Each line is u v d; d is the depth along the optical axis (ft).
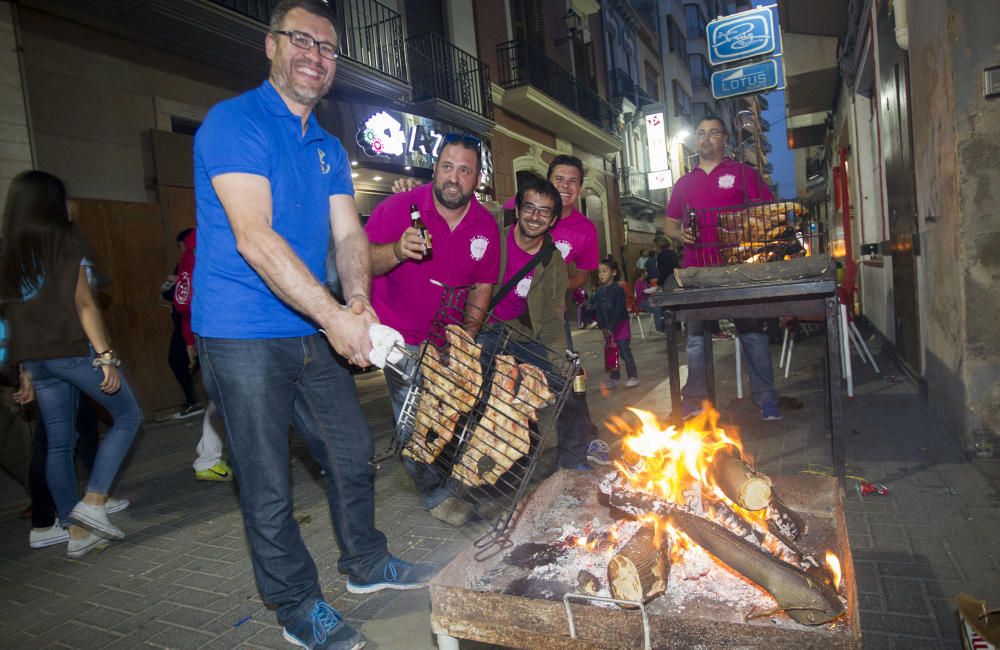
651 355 32.55
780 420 16.44
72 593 9.93
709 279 11.60
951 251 13.41
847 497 11.06
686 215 13.51
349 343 6.47
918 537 9.31
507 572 6.88
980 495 10.61
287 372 7.45
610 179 77.87
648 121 91.09
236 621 8.62
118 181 24.38
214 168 6.61
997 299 12.31
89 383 11.08
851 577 5.41
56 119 22.41
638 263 65.67
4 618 9.26
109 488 11.52
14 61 20.77
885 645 6.85
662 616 5.14
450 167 10.02
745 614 5.57
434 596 5.96
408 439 7.29
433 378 7.25
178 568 10.57
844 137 38.93
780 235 12.59
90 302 11.07
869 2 22.66
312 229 7.52
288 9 7.06
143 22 24.31
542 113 54.39
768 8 34.78
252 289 7.06
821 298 11.23
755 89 35.99
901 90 17.93
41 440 11.95
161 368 25.26
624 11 86.58
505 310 12.08
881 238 27.50
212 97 28.22
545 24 59.16
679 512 6.38
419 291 10.68
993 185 12.20
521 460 9.25
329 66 7.22
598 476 8.71
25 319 10.72
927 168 15.06
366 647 7.57
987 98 12.10
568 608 5.42
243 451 7.23
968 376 12.60
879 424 15.35
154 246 25.08
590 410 20.25
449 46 43.55
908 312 19.66
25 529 13.28
